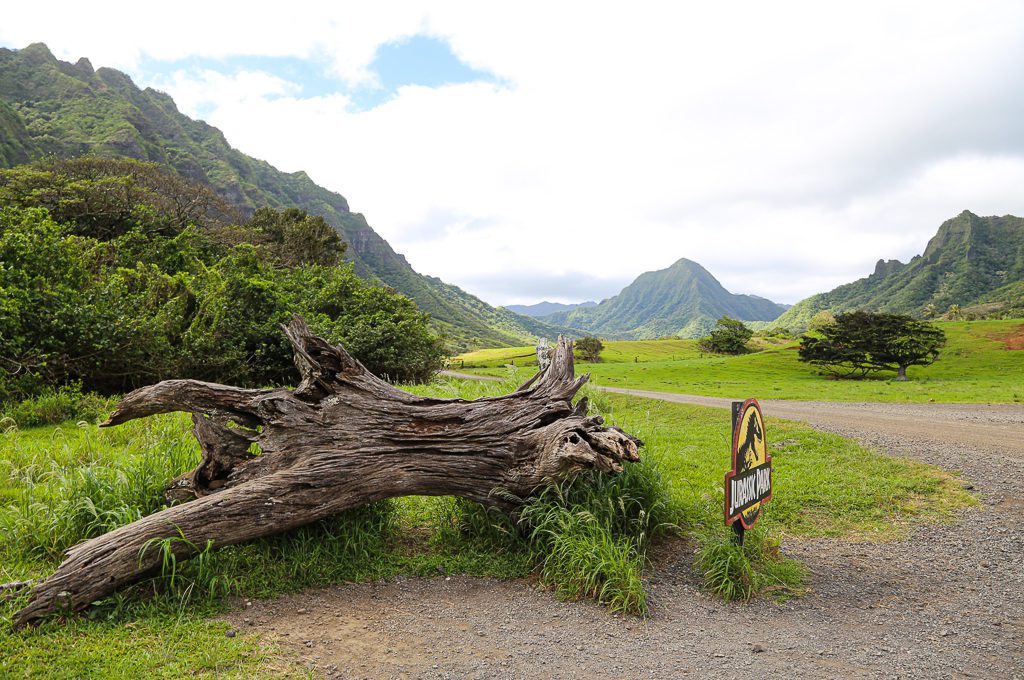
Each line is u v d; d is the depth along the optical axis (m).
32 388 12.21
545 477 5.76
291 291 26.06
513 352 106.50
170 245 27.69
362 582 5.01
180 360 15.78
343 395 5.66
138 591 4.36
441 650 3.91
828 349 49.84
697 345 103.25
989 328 63.16
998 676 3.70
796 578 5.35
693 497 7.65
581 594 4.86
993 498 7.48
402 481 5.57
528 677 3.58
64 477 5.62
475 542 5.88
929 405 20.61
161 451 6.25
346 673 3.53
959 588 5.20
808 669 3.76
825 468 9.03
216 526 4.57
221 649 3.68
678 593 5.05
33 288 13.80
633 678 3.60
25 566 4.72
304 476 5.08
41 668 3.34
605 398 12.48
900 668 3.79
